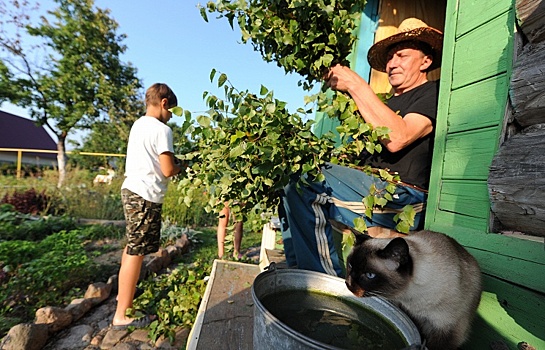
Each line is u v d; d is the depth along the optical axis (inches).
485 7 49.9
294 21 63.4
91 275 136.8
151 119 100.8
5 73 422.9
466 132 51.8
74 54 456.4
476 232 48.4
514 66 41.3
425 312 49.0
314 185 64.7
